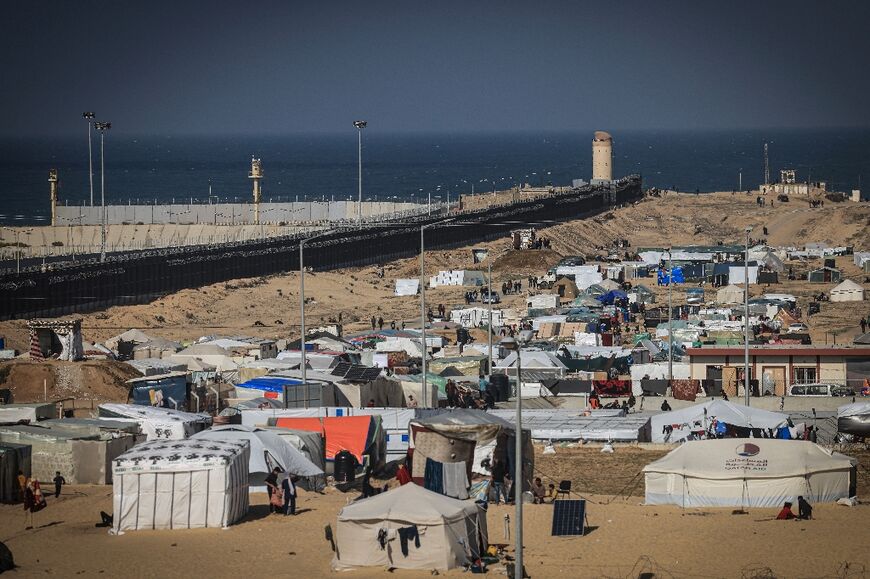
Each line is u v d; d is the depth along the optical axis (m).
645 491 70.81
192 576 55.66
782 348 110.81
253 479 71.50
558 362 115.81
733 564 57.41
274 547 60.38
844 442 83.56
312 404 91.81
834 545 60.34
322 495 71.94
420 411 81.69
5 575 55.56
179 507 63.78
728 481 69.12
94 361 108.69
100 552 59.50
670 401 103.12
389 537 56.81
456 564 57.00
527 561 58.09
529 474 72.69
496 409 97.88
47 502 70.00
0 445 73.50
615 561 58.00
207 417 82.31
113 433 77.25
